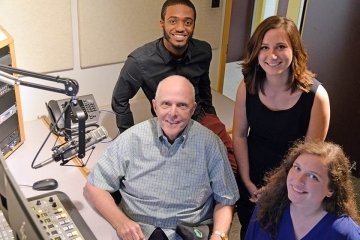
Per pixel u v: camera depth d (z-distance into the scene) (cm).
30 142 216
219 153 176
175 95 168
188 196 173
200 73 235
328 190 142
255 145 196
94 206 173
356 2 279
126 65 220
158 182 173
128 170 177
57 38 244
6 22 227
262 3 423
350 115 308
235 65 446
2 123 195
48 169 196
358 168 312
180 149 174
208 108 242
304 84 175
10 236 142
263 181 194
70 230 159
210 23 297
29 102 250
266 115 185
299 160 144
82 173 194
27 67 242
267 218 157
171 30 213
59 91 169
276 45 169
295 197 144
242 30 434
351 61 295
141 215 173
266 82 181
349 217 146
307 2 308
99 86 271
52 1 233
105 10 251
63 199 174
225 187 177
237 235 253
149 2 262
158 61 221
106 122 249
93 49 258
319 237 148
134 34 267
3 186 130
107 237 160
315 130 180
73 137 207
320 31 306
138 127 178
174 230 172
